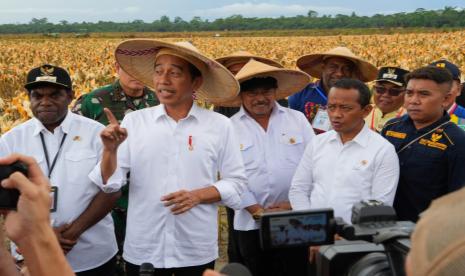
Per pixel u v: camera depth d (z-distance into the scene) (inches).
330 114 127.8
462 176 120.8
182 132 118.8
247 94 149.1
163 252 118.7
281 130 154.9
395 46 1504.7
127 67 134.0
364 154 126.0
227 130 124.3
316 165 134.0
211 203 119.8
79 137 129.3
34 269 45.3
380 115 197.8
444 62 164.4
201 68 118.5
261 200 152.6
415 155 127.8
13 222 45.4
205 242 121.4
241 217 153.2
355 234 58.3
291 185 140.9
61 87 124.8
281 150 153.6
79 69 890.1
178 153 118.0
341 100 124.6
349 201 125.6
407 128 133.9
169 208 117.3
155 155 117.6
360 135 127.5
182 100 118.7
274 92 151.7
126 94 173.5
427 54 1079.6
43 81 121.6
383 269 53.5
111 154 109.1
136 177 119.3
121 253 169.9
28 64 1149.7
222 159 124.6
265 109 150.3
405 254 49.3
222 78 124.4
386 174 123.6
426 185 126.3
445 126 126.0
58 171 126.2
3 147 125.7
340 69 193.5
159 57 117.6
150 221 118.6
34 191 45.5
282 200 154.1
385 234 52.1
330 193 128.8
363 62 192.2
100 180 113.5
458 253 28.7
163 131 118.2
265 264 153.3
